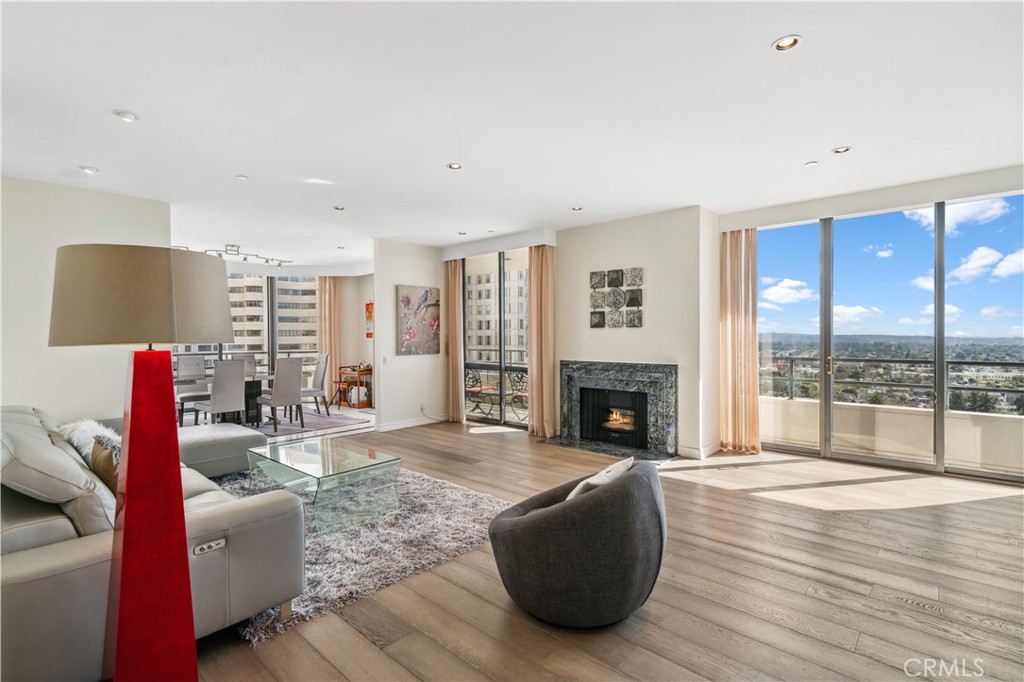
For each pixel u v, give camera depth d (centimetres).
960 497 386
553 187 441
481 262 728
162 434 164
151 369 164
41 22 198
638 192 460
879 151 359
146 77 245
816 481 429
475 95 269
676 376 521
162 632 163
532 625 222
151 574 162
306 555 288
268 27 205
